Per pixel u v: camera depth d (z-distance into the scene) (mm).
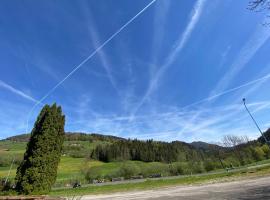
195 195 16156
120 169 61469
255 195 12867
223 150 76125
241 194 13883
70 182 52125
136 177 58531
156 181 36812
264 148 69625
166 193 19781
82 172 68000
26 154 16906
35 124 17719
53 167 16734
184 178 38562
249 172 30531
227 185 20266
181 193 18562
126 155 105312
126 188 29938
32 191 15422
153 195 19328
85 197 22969
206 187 20953
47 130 17109
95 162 97938
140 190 26047
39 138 16875
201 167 60531
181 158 90750
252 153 69125
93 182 53250
